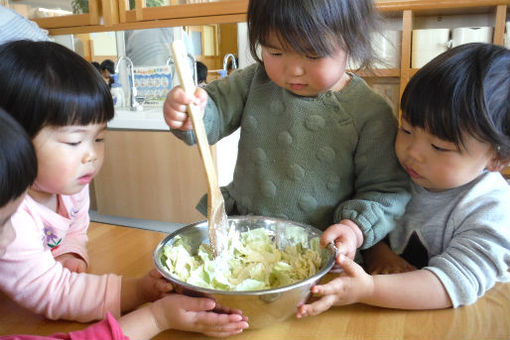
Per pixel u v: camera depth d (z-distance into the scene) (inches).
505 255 22.5
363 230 24.3
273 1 21.6
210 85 30.6
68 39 87.5
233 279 23.3
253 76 30.1
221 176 69.3
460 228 24.5
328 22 21.5
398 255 28.4
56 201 28.1
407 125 23.5
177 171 72.7
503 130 21.5
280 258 25.4
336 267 26.2
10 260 21.7
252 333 20.9
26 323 23.0
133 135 74.0
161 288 22.1
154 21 72.8
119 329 18.2
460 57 21.8
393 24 69.6
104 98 23.7
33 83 21.5
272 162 28.3
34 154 18.2
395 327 21.1
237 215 29.2
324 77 23.5
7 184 16.7
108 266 28.8
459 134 21.3
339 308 23.0
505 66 21.5
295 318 22.1
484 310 22.4
